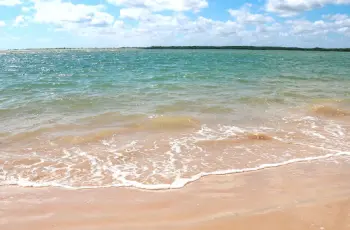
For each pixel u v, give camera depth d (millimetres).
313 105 14109
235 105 14203
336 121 11859
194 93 17219
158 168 7410
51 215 5297
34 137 9555
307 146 8977
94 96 16000
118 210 5453
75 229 4867
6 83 21578
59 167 7441
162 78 24516
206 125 11070
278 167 7469
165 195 6035
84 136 9602
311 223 4887
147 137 9734
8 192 6180
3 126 10633
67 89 18781
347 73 30141
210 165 7594
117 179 6801
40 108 13320
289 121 11742
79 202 5770
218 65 41281
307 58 68625
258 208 5406
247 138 9641
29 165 7539
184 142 9289
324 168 7379
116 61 54125
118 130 10289
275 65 42062
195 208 5477
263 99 15500
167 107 13500
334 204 5484
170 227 4859
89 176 6961
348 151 8586
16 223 5039
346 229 4723
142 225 4941
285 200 5711
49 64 47156
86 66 40562
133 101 14867
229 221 4977
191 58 65688
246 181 6680
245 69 34219
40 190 6289
